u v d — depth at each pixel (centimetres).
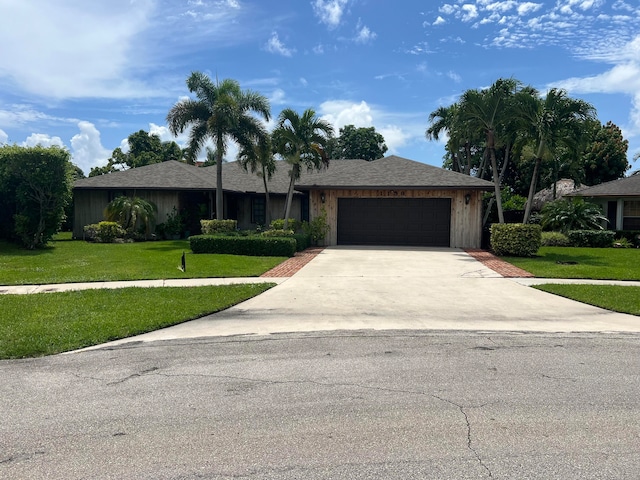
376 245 1992
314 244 2003
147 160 4122
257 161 2142
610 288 1026
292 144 1850
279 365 543
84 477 312
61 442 360
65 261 1417
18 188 1728
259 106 2030
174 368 532
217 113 1911
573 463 329
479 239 1906
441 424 390
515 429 381
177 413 412
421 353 589
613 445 356
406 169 2073
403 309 845
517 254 1628
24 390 466
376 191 1975
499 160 3406
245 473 316
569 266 1370
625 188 2297
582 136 1580
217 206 2016
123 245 1931
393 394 455
